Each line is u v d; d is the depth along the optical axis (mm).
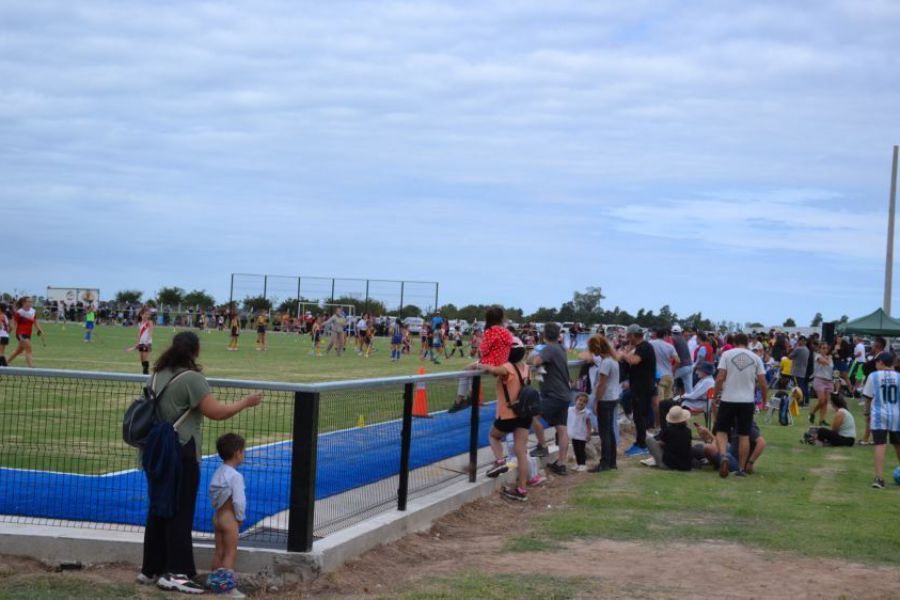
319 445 7551
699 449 13945
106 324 74375
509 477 11891
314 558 6961
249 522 7430
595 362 15203
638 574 7590
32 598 6273
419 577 7309
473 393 10945
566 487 12211
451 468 10562
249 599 6652
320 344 49438
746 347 13320
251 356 36438
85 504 7930
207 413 6621
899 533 9406
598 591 6984
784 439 18328
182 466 6605
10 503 7949
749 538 9078
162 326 72625
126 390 8633
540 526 9578
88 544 7219
